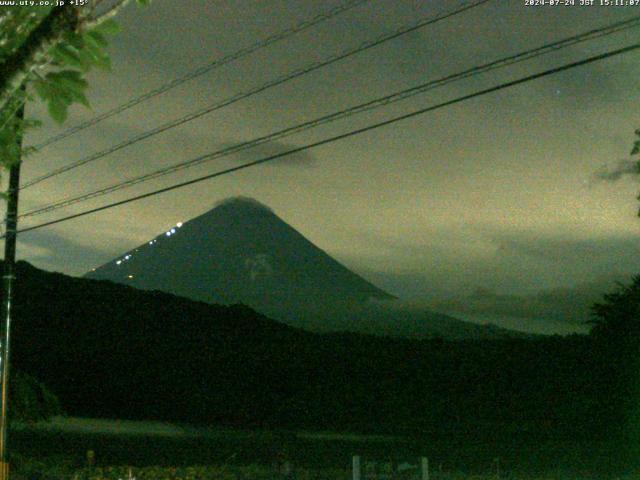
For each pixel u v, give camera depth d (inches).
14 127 181.6
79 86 152.3
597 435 1293.1
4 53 156.9
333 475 651.5
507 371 1727.4
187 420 1539.1
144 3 158.1
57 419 1406.3
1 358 617.9
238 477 654.5
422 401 1649.9
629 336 1354.6
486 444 1149.1
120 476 663.1
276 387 1777.8
